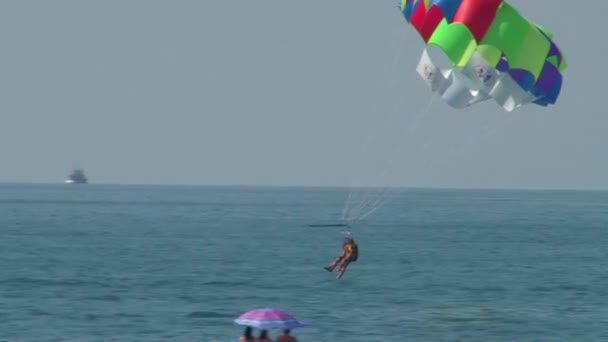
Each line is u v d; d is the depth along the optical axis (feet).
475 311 629.51
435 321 587.27
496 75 499.51
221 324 570.46
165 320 582.76
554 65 513.04
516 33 494.59
